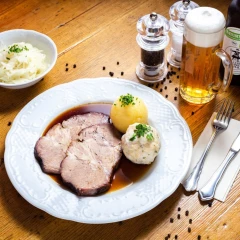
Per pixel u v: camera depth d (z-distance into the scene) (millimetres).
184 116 837
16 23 1022
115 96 854
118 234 687
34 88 892
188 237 681
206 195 714
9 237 686
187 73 820
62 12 1041
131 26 1003
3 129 829
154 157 745
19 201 726
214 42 757
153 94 843
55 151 771
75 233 688
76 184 716
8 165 745
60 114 838
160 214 707
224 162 750
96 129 806
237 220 697
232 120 818
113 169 744
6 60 902
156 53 869
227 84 806
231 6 778
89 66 929
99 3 1055
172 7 900
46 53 933
